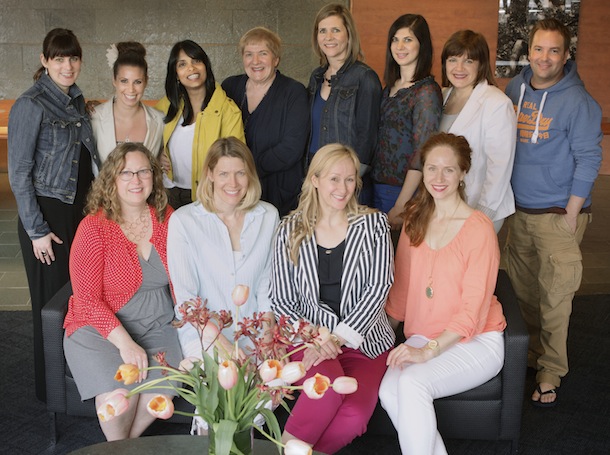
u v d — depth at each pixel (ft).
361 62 13.11
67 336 10.20
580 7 26.45
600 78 27.02
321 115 13.14
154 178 10.49
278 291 10.36
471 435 10.30
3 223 21.40
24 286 16.80
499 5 26.48
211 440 6.93
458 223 10.22
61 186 11.66
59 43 11.39
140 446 7.95
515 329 10.18
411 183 12.57
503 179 11.91
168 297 10.85
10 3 26.09
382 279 10.09
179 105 13.11
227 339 10.29
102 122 12.48
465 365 9.86
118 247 10.27
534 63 11.69
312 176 9.98
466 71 12.00
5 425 11.43
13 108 11.37
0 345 13.89
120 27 26.50
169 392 9.98
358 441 11.05
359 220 10.12
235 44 26.76
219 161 10.17
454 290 10.16
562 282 11.96
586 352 13.92
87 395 9.87
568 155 11.76
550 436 11.28
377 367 10.21
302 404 9.43
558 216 11.95
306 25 26.63
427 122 12.30
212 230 10.39
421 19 12.44
